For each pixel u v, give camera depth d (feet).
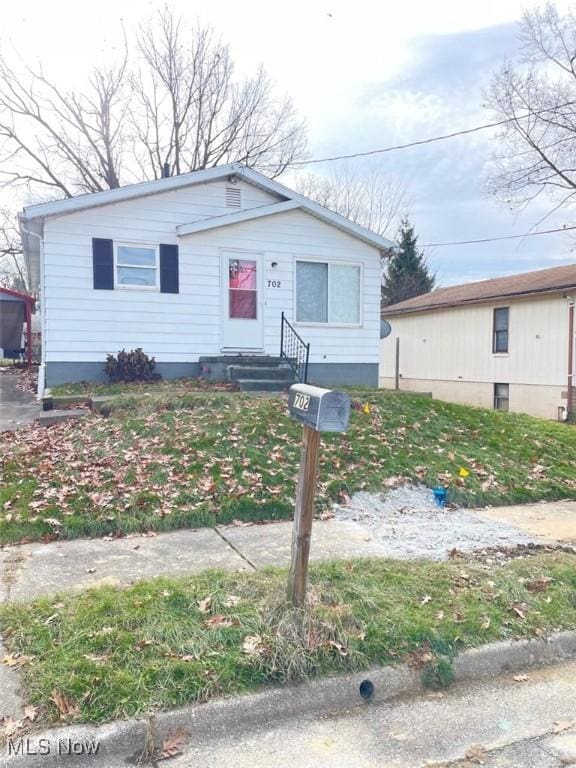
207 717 8.39
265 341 40.14
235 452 21.36
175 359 37.78
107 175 82.17
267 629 9.98
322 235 41.52
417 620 10.66
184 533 16.28
